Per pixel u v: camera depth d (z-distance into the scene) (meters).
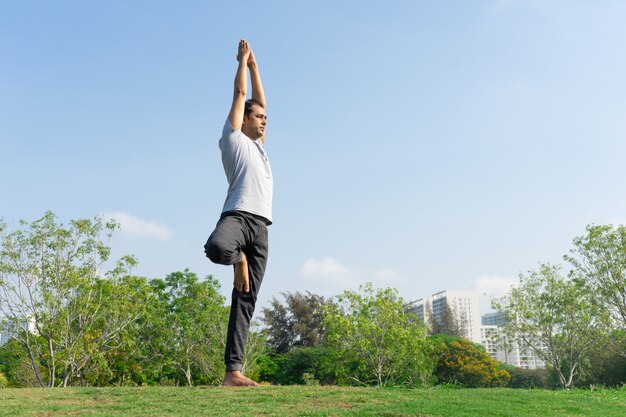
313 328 54.50
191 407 4.52
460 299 126.38
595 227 32.84
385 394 5.38
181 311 33.97
